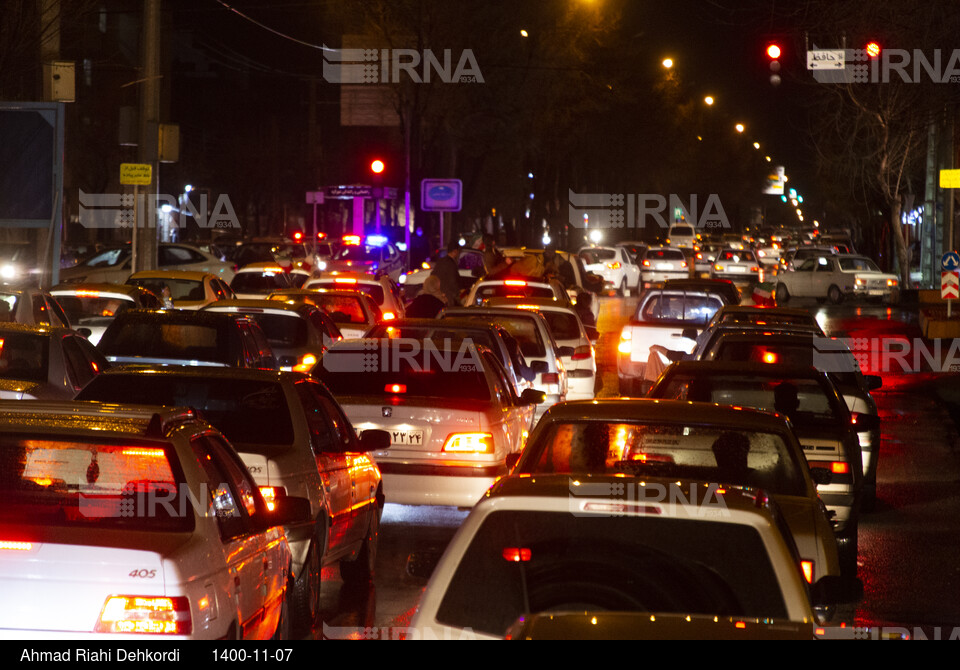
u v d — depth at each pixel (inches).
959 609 594.2
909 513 872.3
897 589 639.8
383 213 3339.1
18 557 331.9
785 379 718.5
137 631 329.1
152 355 877.8
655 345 1386.6
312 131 5506.9
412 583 345.1
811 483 472.1
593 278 2362.2
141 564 333.4
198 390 586.2
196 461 375.9
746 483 467.5
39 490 368.8
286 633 452.1
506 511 309.4
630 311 2930.6
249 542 398.9
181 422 389.7
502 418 765.9
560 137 3882.9
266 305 1149.7
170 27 5007.4
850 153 2664.9
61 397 774.5
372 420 743.1
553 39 3228.3
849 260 3368.6
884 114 2210.9
